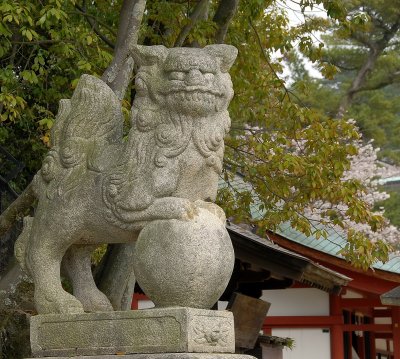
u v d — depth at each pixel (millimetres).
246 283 10203
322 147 8797
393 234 17281
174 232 4012
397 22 21953
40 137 9164
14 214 6020
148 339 4000
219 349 4098
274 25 9820
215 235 4098
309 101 22547
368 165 19562
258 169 9047
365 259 8781
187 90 4113
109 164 4359
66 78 9148
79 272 4715
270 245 9586
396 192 24531
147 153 4230
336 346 12906
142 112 4273
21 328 6914
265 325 13281
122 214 4211
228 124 4348
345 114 21844
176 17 8562
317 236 8984
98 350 4129
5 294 6629
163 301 4047
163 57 4277
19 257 4633
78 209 4371
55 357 4215
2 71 7738
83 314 4223
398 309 13383
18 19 7207
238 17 9281
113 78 6285
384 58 22562
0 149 8930
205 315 4035
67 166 4477
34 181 4723
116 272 6527
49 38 9195
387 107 23219
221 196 9523
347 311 13875
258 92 9406
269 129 9734
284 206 9062
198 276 3988
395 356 13281
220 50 4305
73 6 8812
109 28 8523
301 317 13125
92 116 4527
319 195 8852
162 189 4145
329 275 10008
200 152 4207
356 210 8695
